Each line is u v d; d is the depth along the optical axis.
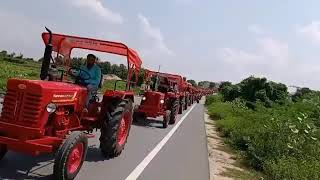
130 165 4.39
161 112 8.27
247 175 5.01
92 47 4.61
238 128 7.98
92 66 4.42
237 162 5.79
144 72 8.80
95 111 4.42
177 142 6.58
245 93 15.33
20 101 3.22
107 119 4.44
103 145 4.45
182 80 12.48
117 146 4.54
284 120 7.13
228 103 14.96
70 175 3.32
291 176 4.68
